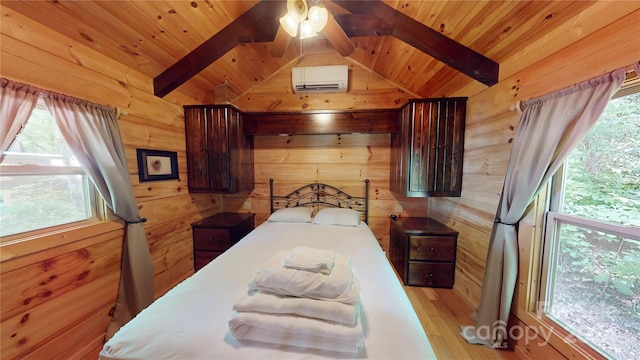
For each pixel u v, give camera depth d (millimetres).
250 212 3340
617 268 1137
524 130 1518
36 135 1396
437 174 2457
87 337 1586
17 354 1246
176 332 999
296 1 1377
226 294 1285
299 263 1219
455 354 1629
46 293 1364
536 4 1322
